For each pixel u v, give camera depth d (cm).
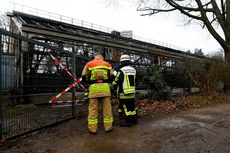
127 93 512
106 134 450
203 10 1584
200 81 1342
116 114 683
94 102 466
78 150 358
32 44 506
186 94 1370
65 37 1187
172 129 488
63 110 689
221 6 1697
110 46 1464
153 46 1966
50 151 355
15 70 447
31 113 513
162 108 805
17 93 457
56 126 528
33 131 459
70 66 692
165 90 1006
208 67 1346
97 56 507
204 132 461
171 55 1995
